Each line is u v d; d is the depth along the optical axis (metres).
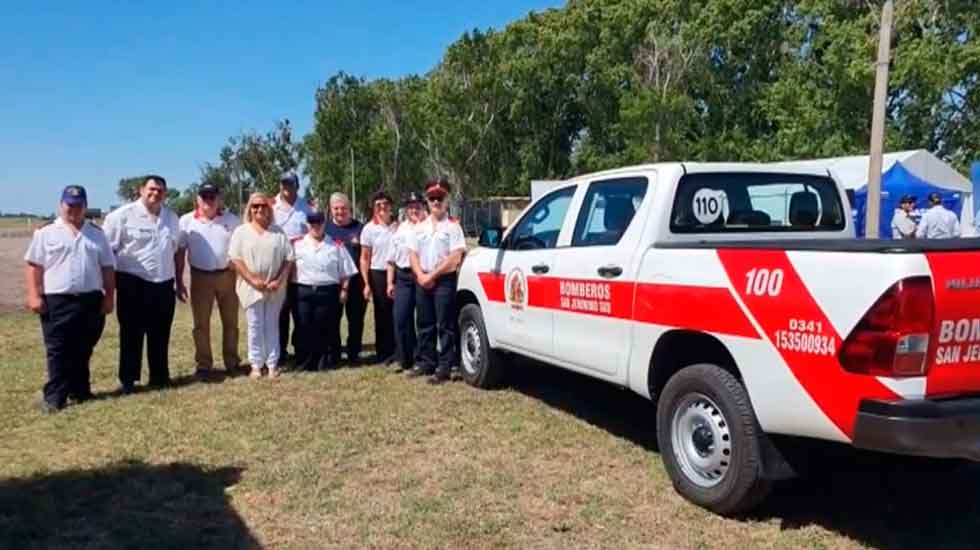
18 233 65.19
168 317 7.56
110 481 4.87
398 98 65.38
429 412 6.46
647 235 4.87
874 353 3.37
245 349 9.68
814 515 4.27
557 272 5.78
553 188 6.37
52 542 4.00
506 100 59.44
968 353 3.46
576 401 6.79
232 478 4.93
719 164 5.14
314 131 67.06
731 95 49.28
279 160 57.12
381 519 4.27
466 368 7.49
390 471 5.04
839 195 5.48
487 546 3.94
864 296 3.41
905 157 21.19
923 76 33.03
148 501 4.56
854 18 38.81
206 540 4.03
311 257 8.14
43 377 7.88
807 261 3.69
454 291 7.54
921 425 3.25
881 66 14.52
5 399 6.97
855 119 37.56
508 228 6.89
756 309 3.93
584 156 57.22
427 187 7.61
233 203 56.19
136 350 7.38
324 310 8.22
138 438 5.77
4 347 9.66
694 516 4.26
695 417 4.38
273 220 8.14
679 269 4.47
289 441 5.68
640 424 6.05
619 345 5.02
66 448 5.55
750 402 4.01
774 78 47.19
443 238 7.47
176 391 7.30
